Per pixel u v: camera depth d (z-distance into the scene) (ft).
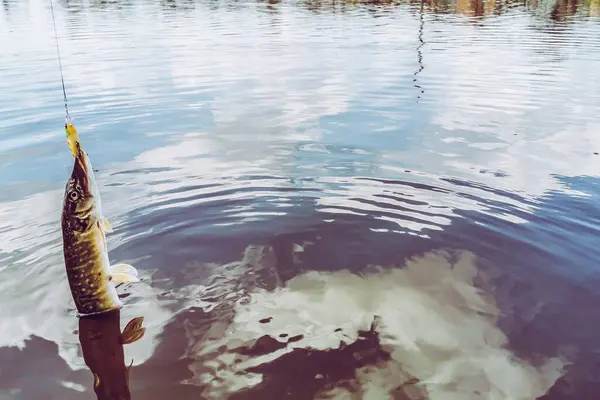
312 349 9.69
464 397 8.54
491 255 13.01
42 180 17.63
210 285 11.80
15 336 9.80
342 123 25.05
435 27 62.39
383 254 13.17
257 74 36.70
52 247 13.19
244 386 8.70
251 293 11.55
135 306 10.95
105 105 27.99
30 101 28.40
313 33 57.98
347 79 35.06
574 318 10.61
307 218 15.05
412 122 25.14
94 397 8.25
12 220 14.58
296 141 22.20
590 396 8.52
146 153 20.56
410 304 11.13
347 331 10.25
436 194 16.52
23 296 11.12
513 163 19.24
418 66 39.17
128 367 9.04
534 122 24.98
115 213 15.17
